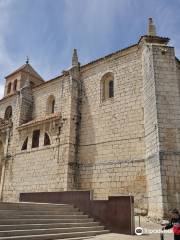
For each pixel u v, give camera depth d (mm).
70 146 25484
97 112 26016
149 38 23328
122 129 23625
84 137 26125
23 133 31406
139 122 22734
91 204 16797
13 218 12734
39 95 33688
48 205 15922
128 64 25141
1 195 30688
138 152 22016
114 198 15688
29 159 29234
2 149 34250
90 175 24328
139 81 23844
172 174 17859
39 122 29109
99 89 26641
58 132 27000
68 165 24703
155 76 20531
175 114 19578
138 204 20578
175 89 20344
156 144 19000
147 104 21703
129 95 24141
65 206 16938
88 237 13391
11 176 30594
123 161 22594
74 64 28703
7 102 37188
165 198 17250
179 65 24344
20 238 11070
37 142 29406
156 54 21234
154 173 18938
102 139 24703
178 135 19031
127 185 21734
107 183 22953
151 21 24797
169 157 18266
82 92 28062
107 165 23469
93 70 27938
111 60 26641
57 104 30500
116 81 25547
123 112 24047
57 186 24969
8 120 34188
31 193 21516
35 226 12664
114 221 15305
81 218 16094
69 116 26469
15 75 45469
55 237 12422
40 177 27141
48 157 27141
